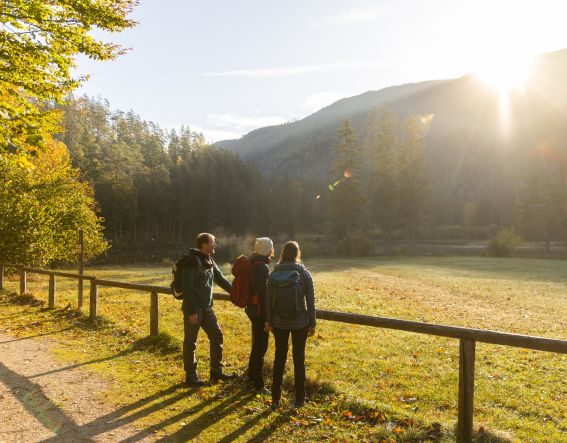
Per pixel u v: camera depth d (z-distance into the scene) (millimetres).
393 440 4746
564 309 16391
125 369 7230
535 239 85188
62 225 25750
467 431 4754
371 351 9258
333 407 5684
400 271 36688
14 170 23875
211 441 4750
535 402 6531
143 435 4855
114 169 107312
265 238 6531
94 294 10922
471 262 47875
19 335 9664
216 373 6754
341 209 69375
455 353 9297
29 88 9484
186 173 123750
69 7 9180
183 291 6512
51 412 5441
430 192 80500
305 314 5625
